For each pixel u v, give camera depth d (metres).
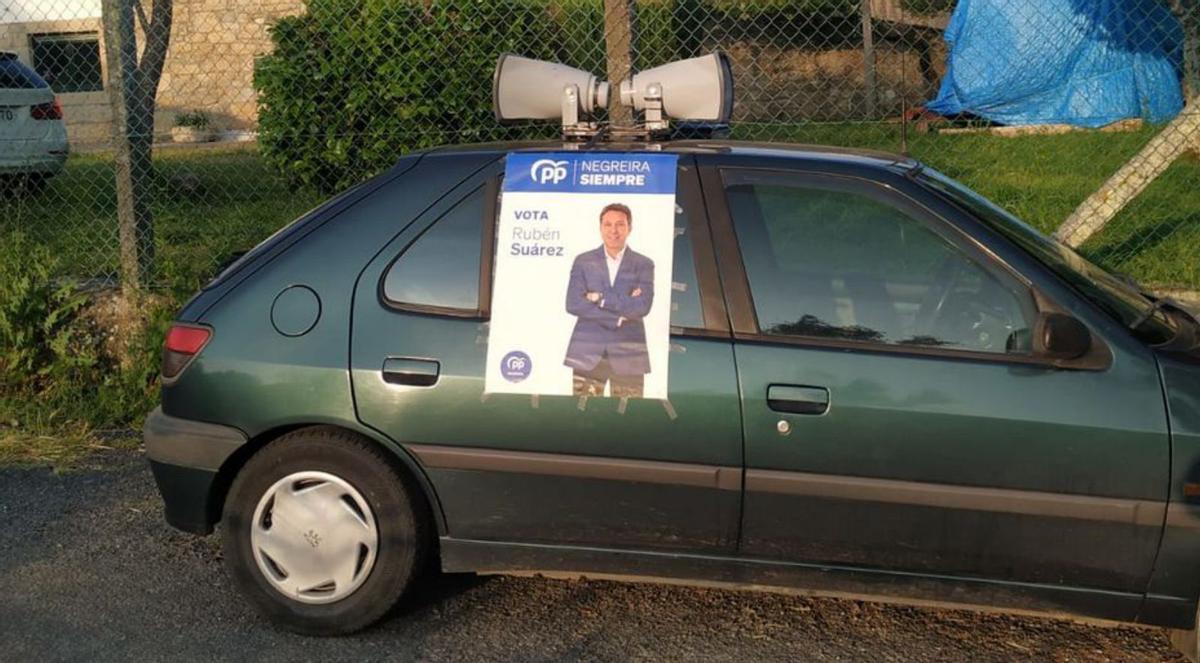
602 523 3.71
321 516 3.80
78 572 4.46
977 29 13.18
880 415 3.49
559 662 3.76
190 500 3.93
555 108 4.22
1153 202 8.17
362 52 7.89
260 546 3.86
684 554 3.70
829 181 3.75
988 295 3.61
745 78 13.23
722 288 3.66
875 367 3.52
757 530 3.62
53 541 4.75
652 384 3.60
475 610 4.09
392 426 3.73
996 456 3.46
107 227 7.66
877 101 13.96
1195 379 3.45
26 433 6.01
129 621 4.05
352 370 3.75
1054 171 9.37
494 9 7.80
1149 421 3.41
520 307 3.71
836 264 3.68
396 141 7.92
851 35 13.95
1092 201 6.89
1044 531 3.48
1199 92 9.40
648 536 3.70
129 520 4.98
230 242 7.54
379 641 3.88
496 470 3.71
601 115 5.29
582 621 4.03
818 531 3.59
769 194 3.76
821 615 4.09
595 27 7.89
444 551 3.83
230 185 9.20
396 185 3.97
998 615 4.10
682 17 9.72
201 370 3.87
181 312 4.02
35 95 8.92
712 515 3.63
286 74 8.07
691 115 4.13
